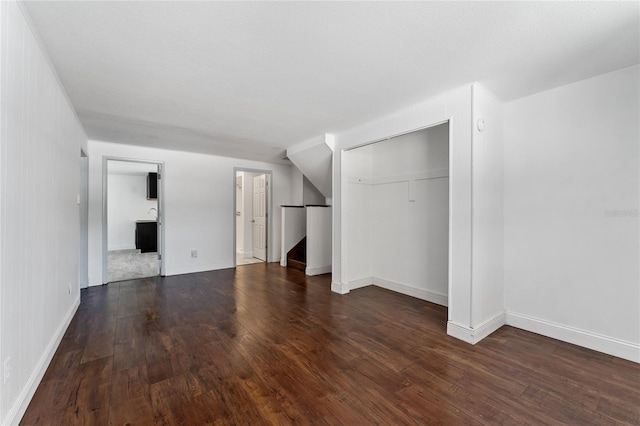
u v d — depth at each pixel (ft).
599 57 6.71
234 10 5.12
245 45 6.26
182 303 11.64
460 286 8.42
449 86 8.30
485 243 8.54
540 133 8.68
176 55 6.67
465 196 8.27
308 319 9.95
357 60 6.88
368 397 5.75
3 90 4.47
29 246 5.66
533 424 5.00
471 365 6.93
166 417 5.16
